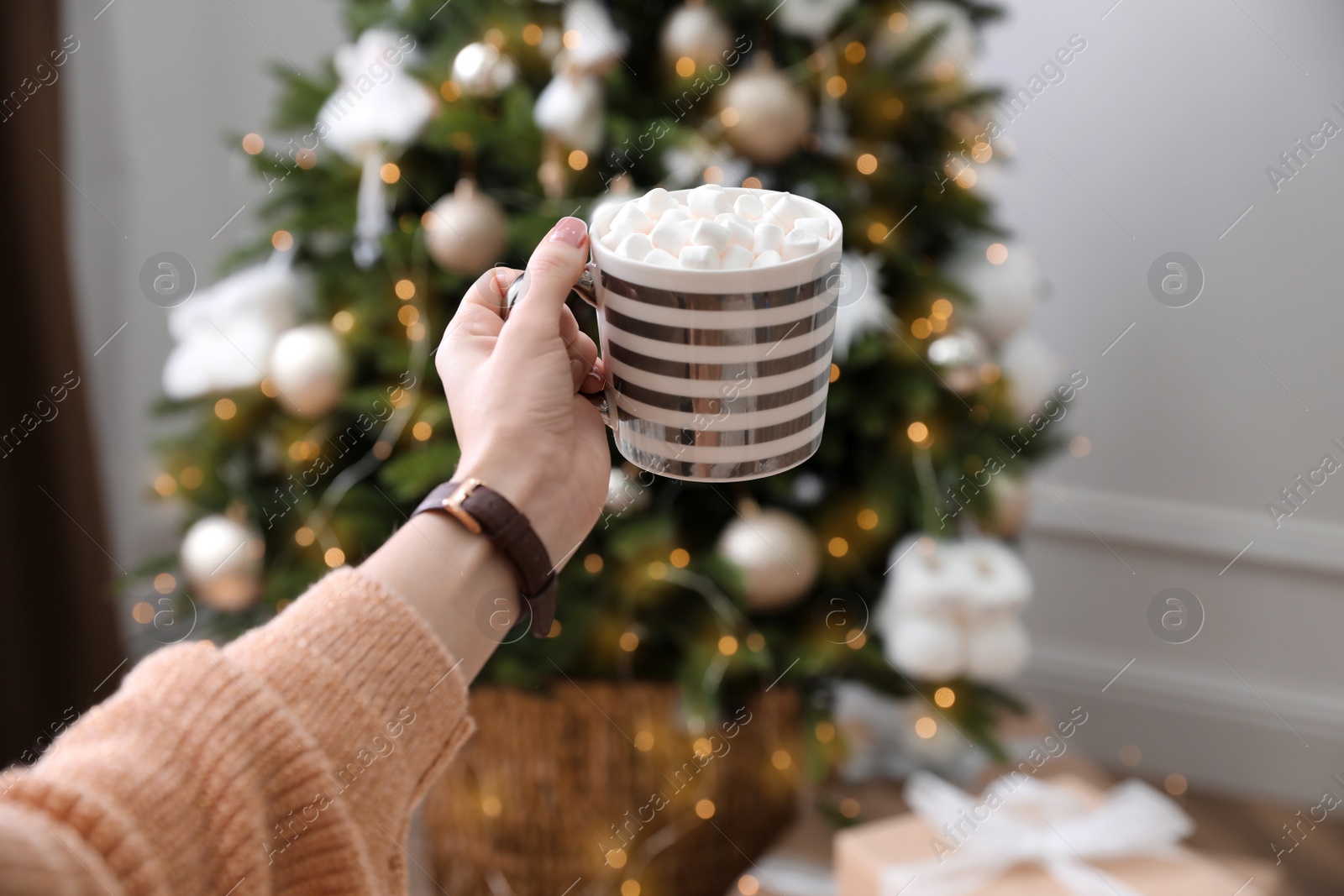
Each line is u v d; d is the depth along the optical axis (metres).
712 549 1.13
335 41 1.79
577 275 0.58
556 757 1.19
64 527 1.64
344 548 1.16
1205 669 1.67
